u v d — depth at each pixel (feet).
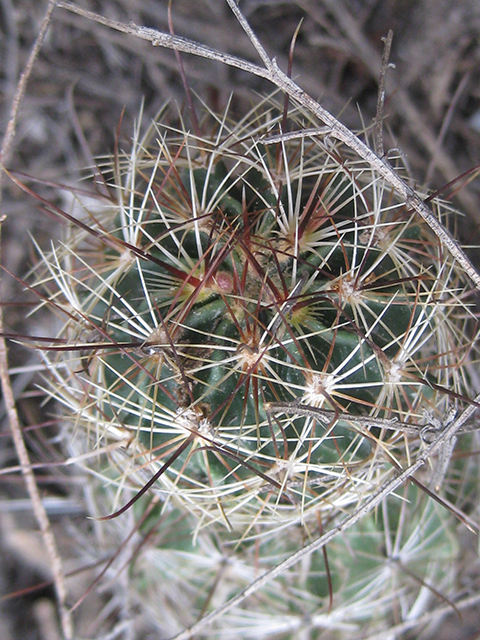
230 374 0.43
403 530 0.55
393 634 0.62
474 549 0.64
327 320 0.46
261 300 0.46
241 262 0.46
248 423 0.45
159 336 0.44
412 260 0.50
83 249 0.59
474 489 0.61
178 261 0.46
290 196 0.46
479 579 0.67
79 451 0.62
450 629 0.74
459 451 0.58
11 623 0.77
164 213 0.50
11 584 0.78
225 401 0.42
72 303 0.51
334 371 0.43
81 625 0.77
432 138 0.77
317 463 0.47
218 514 0.50
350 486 0.48
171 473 0.48
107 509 0.63
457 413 0.49
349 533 0.54
